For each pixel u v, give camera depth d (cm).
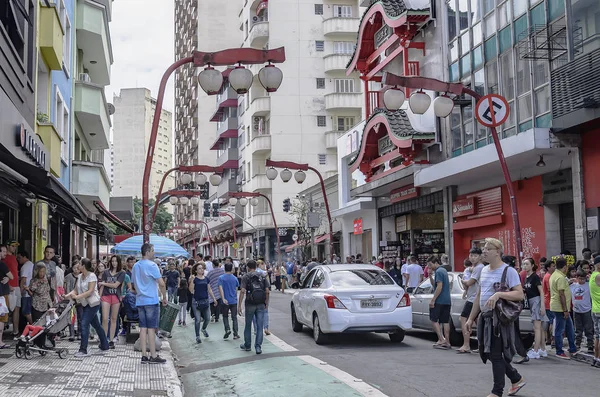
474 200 2391
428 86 1560
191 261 2442
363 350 1309
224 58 1359
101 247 4466
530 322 1257
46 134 1745
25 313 1341
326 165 5641
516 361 1164
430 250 2959
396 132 2581
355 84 5719
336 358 1191
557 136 1762
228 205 6719
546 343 1403
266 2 5709
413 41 2736
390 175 2758
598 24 1620
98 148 3209
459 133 2380
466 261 1412
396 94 1542
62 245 2694
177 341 1612
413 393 852
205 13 8819
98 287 1346
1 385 862
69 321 1408
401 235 3142
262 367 1110
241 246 6956
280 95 5622
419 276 2214
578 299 1231
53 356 1158
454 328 1385
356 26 5625
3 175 1112
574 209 1795
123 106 18300
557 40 1777
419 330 1714
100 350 1250
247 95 6116
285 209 4097
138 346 1288
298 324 1656
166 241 2089
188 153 10150
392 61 2942
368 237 3544
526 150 1786
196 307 1558
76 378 943
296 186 5662
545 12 1834
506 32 2059
